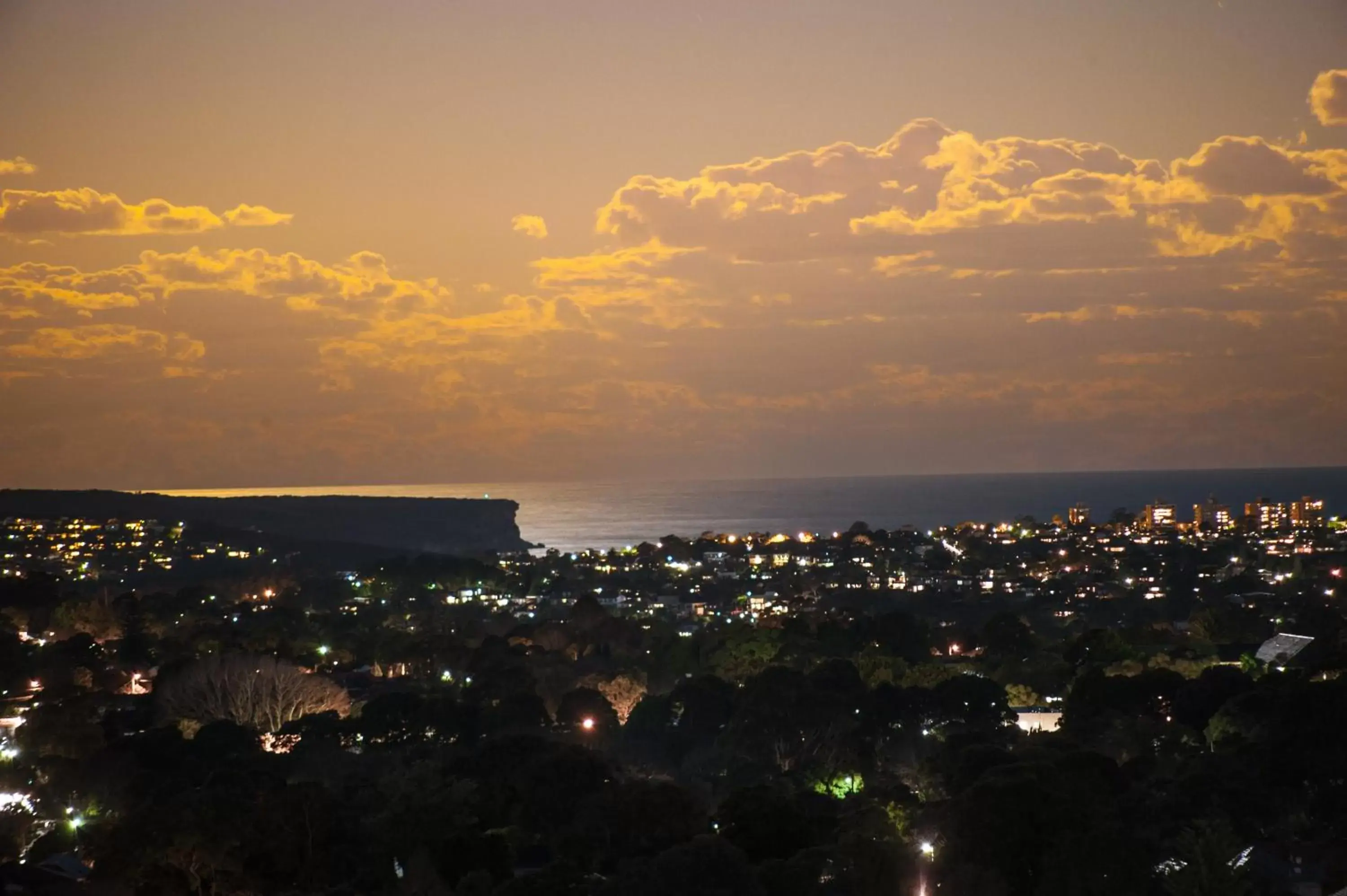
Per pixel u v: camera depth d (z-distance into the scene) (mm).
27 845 99688
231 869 87500
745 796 91875
